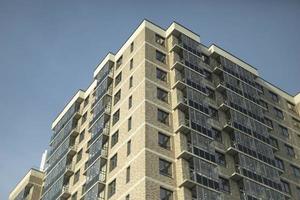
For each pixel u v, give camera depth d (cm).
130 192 3981
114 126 4894
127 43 5559
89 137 5612
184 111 4631
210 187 4112
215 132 4847
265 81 6247
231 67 5691
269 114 5884
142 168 3981
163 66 5019
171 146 4312
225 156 4691
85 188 4778
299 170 5512
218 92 5319
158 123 4403
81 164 5469
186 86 4803
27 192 6469
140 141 4234
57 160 6019
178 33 5400
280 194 4753
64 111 6656
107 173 4559
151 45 5153
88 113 6009
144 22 5356
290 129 5981
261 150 5019
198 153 4303
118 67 5538
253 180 4597
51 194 5681
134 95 4781
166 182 3981
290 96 6506
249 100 5491
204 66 5459
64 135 6206
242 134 4966
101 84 5600
